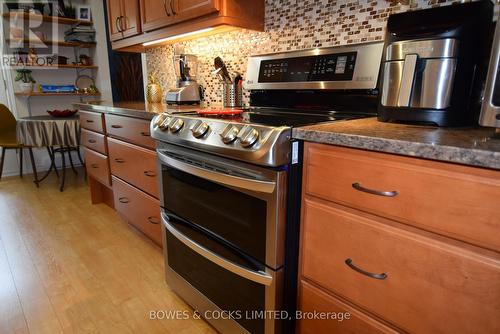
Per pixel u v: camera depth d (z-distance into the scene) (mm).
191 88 2135
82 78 4105
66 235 2209
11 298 1547
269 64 1608
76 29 3779
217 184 1139
